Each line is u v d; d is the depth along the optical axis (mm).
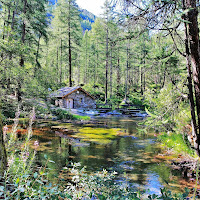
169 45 4543
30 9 18266
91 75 51000
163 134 9531
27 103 12148
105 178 3066
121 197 2014
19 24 18641
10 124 12086
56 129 13359
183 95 4590
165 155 7883
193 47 4020
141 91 38250
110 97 36406
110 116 23734
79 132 12820
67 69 47094
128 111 27688
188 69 4238
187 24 4023
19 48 9586
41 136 10875
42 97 13453
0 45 8844
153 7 3438
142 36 4250
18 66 9961
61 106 26547
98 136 11734
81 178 2904
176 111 5082
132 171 6133
